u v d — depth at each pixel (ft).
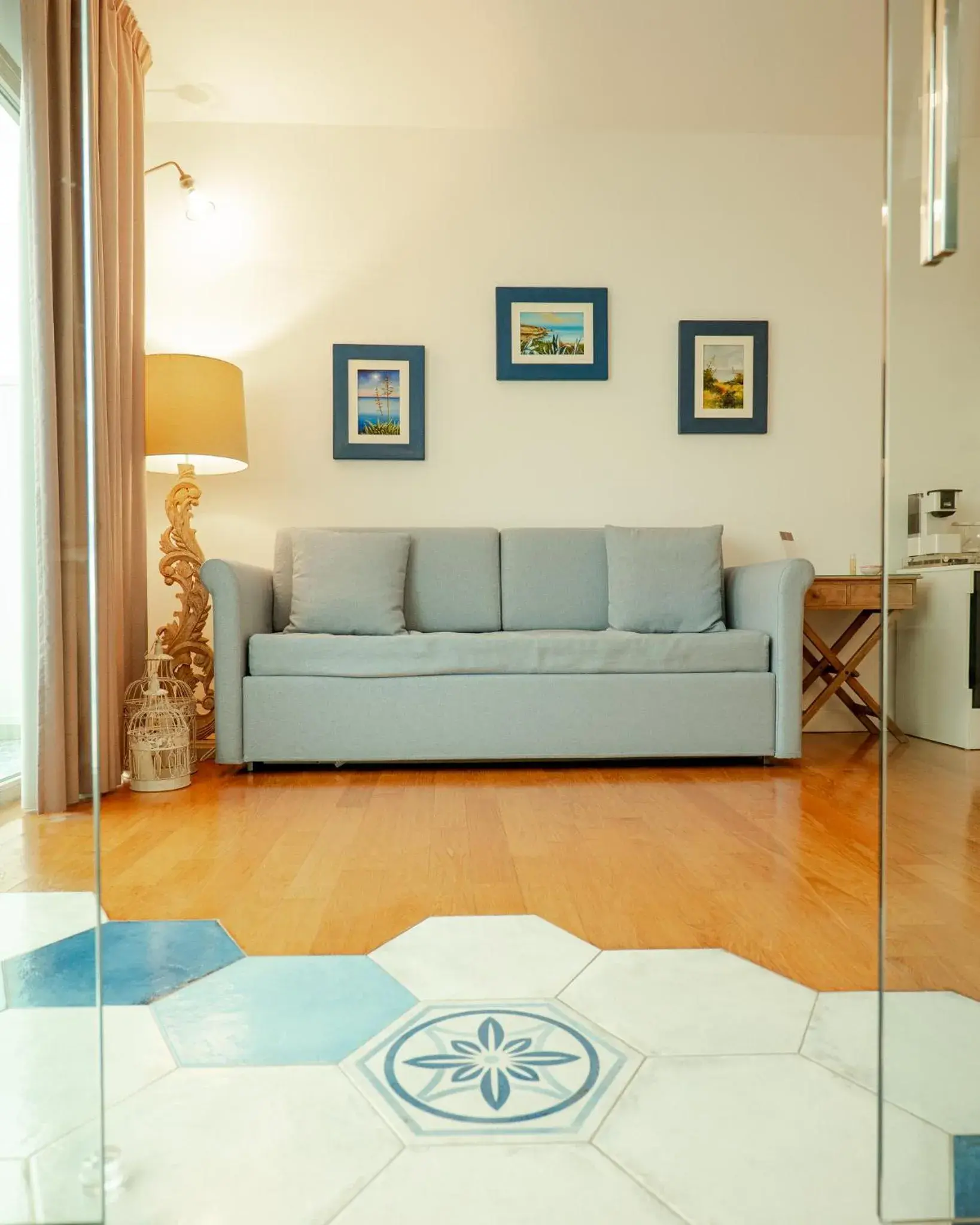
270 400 11.75
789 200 12.05
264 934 4.92
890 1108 2.58
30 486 2.83
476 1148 3.02
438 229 11.85
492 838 6.81
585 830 7.02
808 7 9.37
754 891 5.58
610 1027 3.86
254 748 9.30
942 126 2.67
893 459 2.77
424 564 11.13
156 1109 3.26
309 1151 3.01
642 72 10.53
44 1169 2.48
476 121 11.66
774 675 9.57
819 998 4.12
